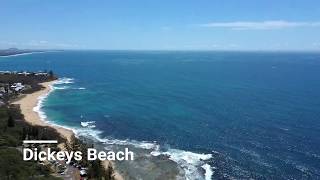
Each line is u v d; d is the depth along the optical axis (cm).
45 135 13912
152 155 12669
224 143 13788
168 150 13188
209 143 13838
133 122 17125
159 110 19588
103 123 17050
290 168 11344
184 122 16925
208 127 15975
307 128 15462
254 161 11975
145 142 14138
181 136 14775
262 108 19700
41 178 9675
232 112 18800
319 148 12975
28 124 15712
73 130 15838
